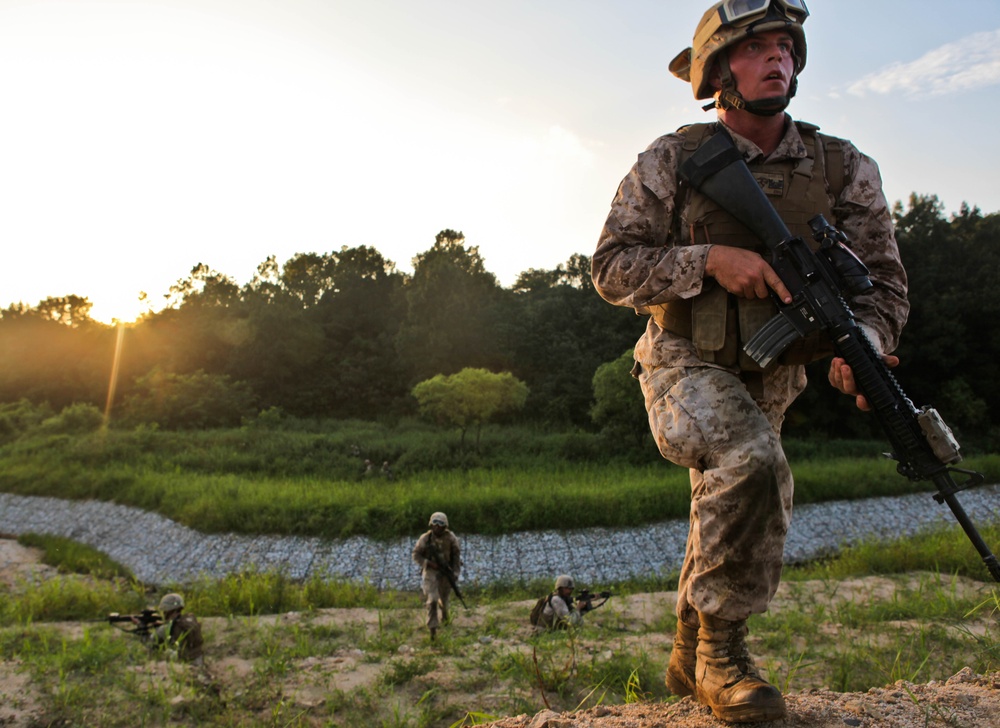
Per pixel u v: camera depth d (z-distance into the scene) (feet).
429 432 132.26
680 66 9.70
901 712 8.21
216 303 199.21
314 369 175.11
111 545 76.13
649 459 103.55
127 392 170.30
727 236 8.17
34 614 40.98
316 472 98.02
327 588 45.16
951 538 42.14
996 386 136.98
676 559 67.87
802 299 7.58
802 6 8.30
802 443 118.01
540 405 150.20
